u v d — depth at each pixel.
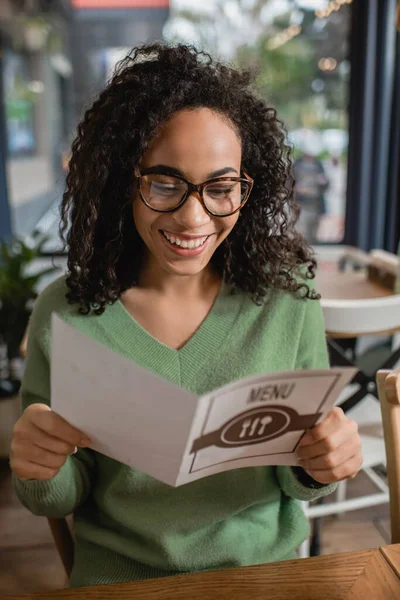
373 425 1.74
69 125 3.75
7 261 2.57
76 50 3.66
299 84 3.51
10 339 2.47
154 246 0.85
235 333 0.95
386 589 0.68
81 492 0.94
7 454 2.43
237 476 0.92
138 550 0.92
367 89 3.30
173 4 3.54
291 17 3.44
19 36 3.58
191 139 0.79
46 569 1.84
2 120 3.51
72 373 0.63
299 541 0.98
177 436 0.62
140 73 0.85
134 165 0.83
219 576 0.71
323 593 0.68
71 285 0.93
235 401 0.62
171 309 0.96
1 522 2.09
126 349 0.92
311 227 3.72
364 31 3.25
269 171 0.97
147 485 0.91
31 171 3.75
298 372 0.62
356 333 1.73
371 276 2.36
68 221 1.00
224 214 0.83
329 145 3.58
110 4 3.58
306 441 0.74
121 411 0.63
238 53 3.53
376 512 2.09
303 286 1.00
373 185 3.44
